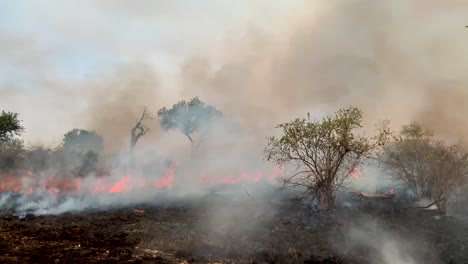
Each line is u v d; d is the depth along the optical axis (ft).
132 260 28.02
